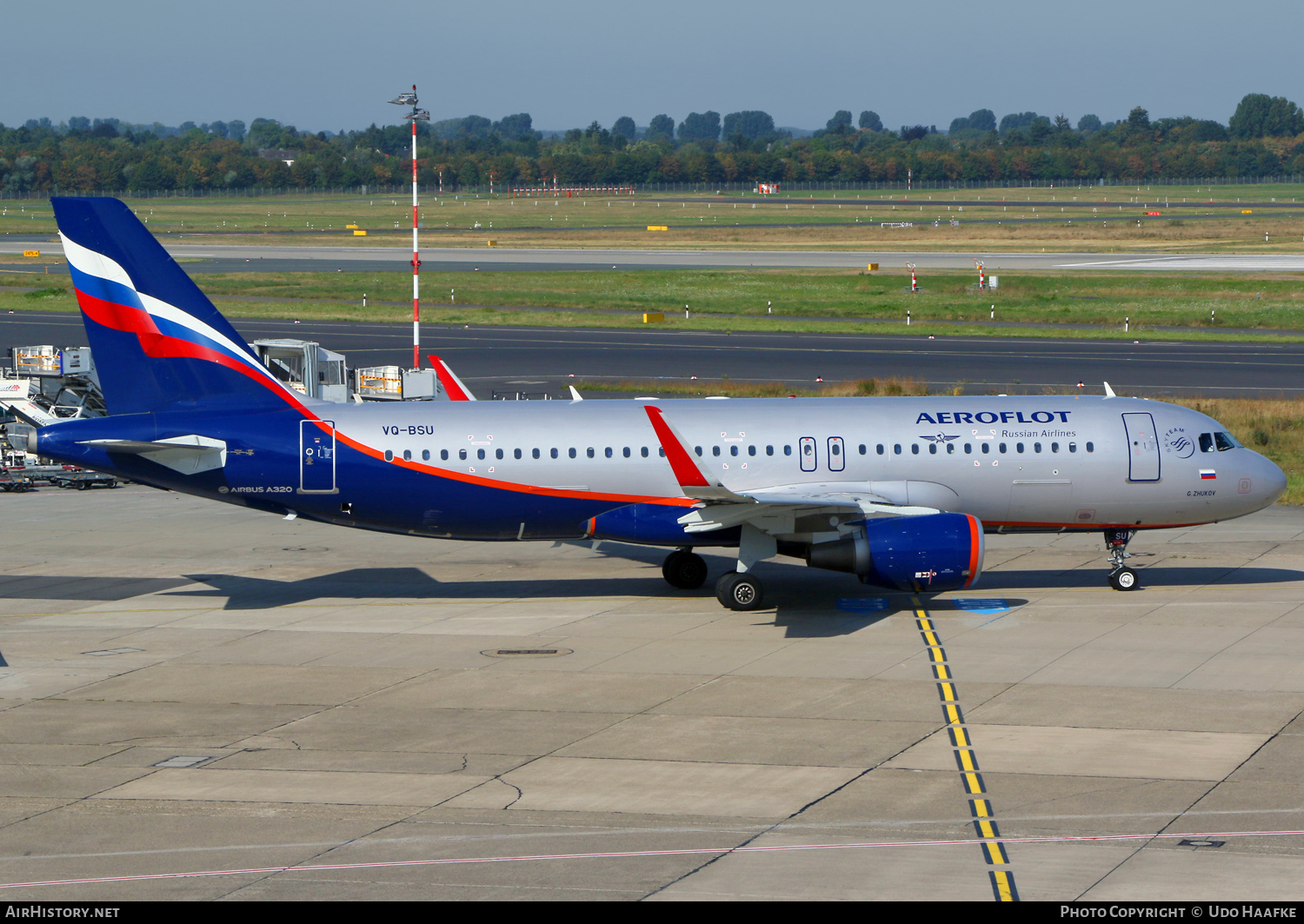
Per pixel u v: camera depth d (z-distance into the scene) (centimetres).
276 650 11656
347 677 10750
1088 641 11694
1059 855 6956
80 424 12938
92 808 7800
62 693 10300
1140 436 13562
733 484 13350
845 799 7838
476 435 13262
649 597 13775
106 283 12781
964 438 13450
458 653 11538
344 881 6725
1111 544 14025
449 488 13212
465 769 8444
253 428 13038
